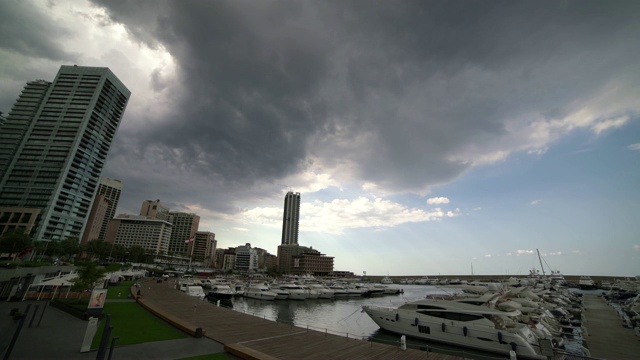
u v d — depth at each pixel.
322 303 76.00
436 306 34.50
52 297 34.41
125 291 50.97
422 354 20.12
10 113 166.12
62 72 176.88
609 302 75.62
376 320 38.03
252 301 71.50
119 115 191.50
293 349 20.38
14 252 84.94
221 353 17.83
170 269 174.38
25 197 145.75
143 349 17.67
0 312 25.58
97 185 173.75
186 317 30.42
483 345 28.86
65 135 160.38
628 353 30.20
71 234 155.38
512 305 34.81
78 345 17.44
